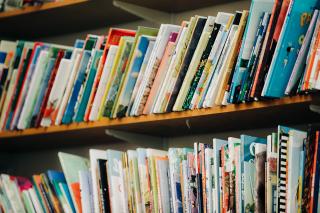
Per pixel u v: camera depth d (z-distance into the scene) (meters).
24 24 3.27
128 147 3.07
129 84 2.67
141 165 2.59
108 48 2.75
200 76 2.49
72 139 3.07
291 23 2.26
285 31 2.26
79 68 2.82
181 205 2.49
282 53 2.27
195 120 2.59
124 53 2.70
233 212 2.32
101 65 2.76
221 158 2.39
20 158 3.42
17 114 2.98
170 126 2.73
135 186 2.59
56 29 3.32
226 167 2.37
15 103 2.99
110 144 3.14
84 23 3.21
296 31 2.27
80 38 3.32
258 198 2.28
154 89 2.61
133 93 2.65
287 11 2.28
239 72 2.36
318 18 2.23
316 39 2.20
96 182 2.70
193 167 2.46
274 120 2.56
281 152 2.24
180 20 2.98
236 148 2.35
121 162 2.66
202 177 2.42
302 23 2.28
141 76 2.65
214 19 2.53
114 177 2.66
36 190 2.88
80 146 3.24
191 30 2.55
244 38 2.36
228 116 2.50
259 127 2.70
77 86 2.82
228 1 2.86
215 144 2.41
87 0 2.92
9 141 3.14
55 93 2.88
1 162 3.44
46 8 3.03
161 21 2.97
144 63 2.65
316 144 2.20
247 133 2.75
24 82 2.98
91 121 2.77
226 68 2.41
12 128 2.98
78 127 2.80
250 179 2.32
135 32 2.81
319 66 2.18
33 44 3.04
